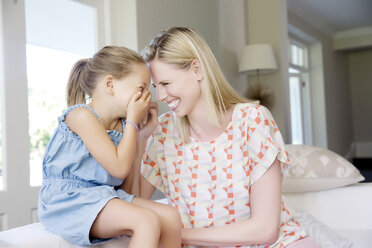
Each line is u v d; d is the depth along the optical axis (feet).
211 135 4.84
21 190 8.27
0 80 8.12
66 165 4.32
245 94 17.40
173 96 4.62
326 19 27.14
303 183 6.73
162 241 4.10
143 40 10.94
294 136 26.14
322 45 28.45
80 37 10.08
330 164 6.73
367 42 29.99
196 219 4.74
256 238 4.31
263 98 16.88
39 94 8.95
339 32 30.60
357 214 6.53
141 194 5.18
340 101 31.40
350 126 33.45
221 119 4.77
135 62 4.72
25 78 8.48
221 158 4.75
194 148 4.89
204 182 4.77
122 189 4.91
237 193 4.61
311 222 5.69
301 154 7.01
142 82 4.69
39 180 8.80
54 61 9.35
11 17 8.29
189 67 4.59
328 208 6.68
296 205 6.50
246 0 18.20
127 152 4.28
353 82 34.22
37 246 3.54
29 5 8.81
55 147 4.43
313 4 23.99
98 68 4.71
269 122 4.61
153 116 4.90
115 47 4.88
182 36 4.62
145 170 5.09
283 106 17.29
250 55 15.83
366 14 26.63
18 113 8.30
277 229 4.35
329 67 29.60
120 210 3.84
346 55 33.88
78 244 3.90
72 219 3.93
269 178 4.44
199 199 4.75
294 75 26.27
